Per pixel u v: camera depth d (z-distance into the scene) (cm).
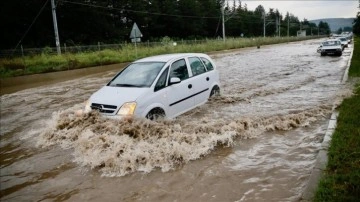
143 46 3572
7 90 1562
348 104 802
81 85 1552
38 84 1711
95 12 4634
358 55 2288
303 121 735
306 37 11519
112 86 762
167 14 6800
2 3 3681
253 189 447
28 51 2642
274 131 686
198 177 495
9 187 509
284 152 570
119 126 654
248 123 717
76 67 2231
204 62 934
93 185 494
